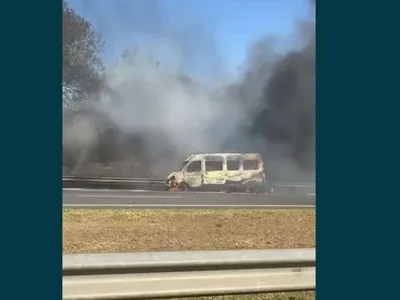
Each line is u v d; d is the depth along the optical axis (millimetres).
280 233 9609
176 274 6457
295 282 6887
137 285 6316
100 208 10695
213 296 6641
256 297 6820
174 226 9633
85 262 6113
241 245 8906
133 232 9164
